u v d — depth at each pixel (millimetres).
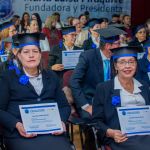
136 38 6777
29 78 3160
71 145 3168
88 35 7016
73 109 4047
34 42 3133
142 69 4195
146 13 9914
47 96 3186
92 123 3203
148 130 3061
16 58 3289
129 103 3135
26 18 8461
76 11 8930
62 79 4328
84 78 4051
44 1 8625
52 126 3066
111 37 3871
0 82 3105
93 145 3311
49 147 2961
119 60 3139
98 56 4012
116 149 3016
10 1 8398
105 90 3150
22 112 3033
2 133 3137
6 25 5867
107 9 9180
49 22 8367
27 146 2949
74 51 5312
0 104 3086
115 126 3082
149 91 3242
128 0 9297
